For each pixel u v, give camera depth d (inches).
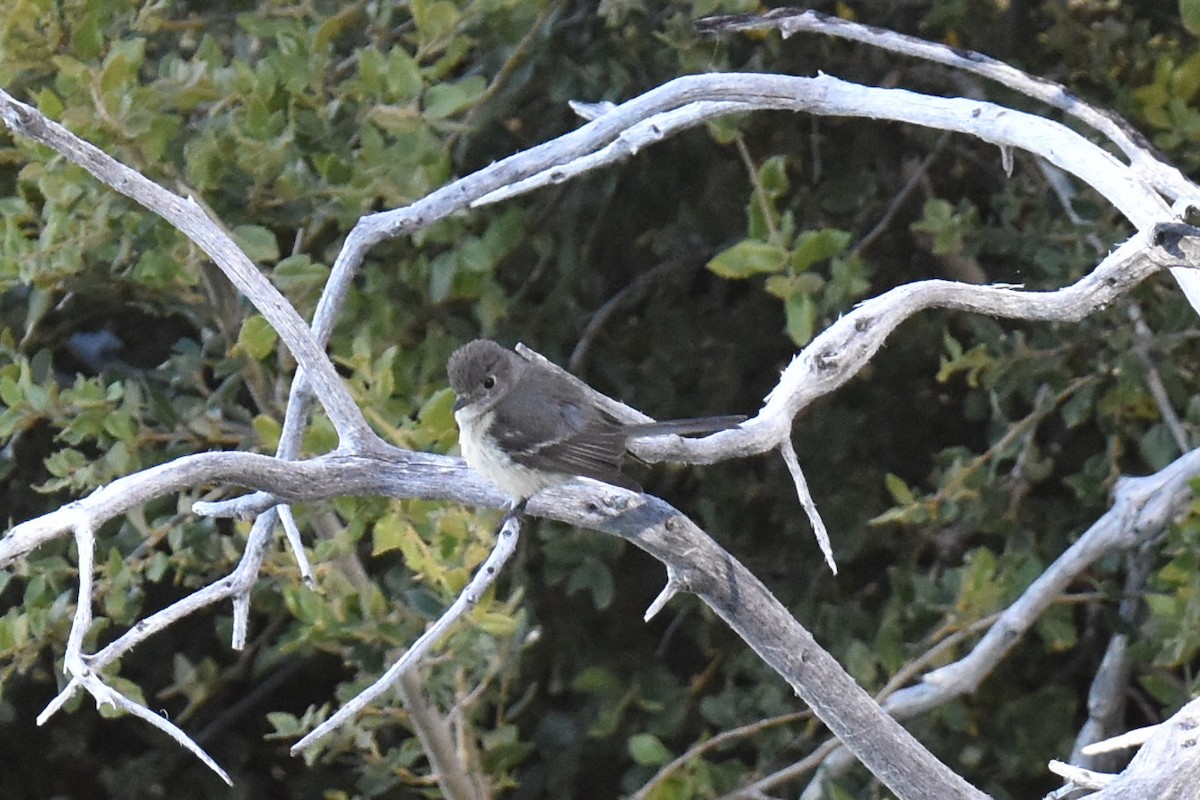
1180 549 392.5
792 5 482.9
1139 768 246.1
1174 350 463.2
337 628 390.0
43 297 407.8
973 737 481.7
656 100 327.0
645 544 269.0
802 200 503.5
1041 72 505.0
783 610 277.3
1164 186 320.5
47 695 557.6
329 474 262.4
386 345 430.9
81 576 223.6
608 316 504.7
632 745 438.9
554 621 517.7
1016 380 450.6
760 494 514.3
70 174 375.9
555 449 295.7
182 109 417.7
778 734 465.4
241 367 400.5
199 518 412.2
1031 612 414.0
